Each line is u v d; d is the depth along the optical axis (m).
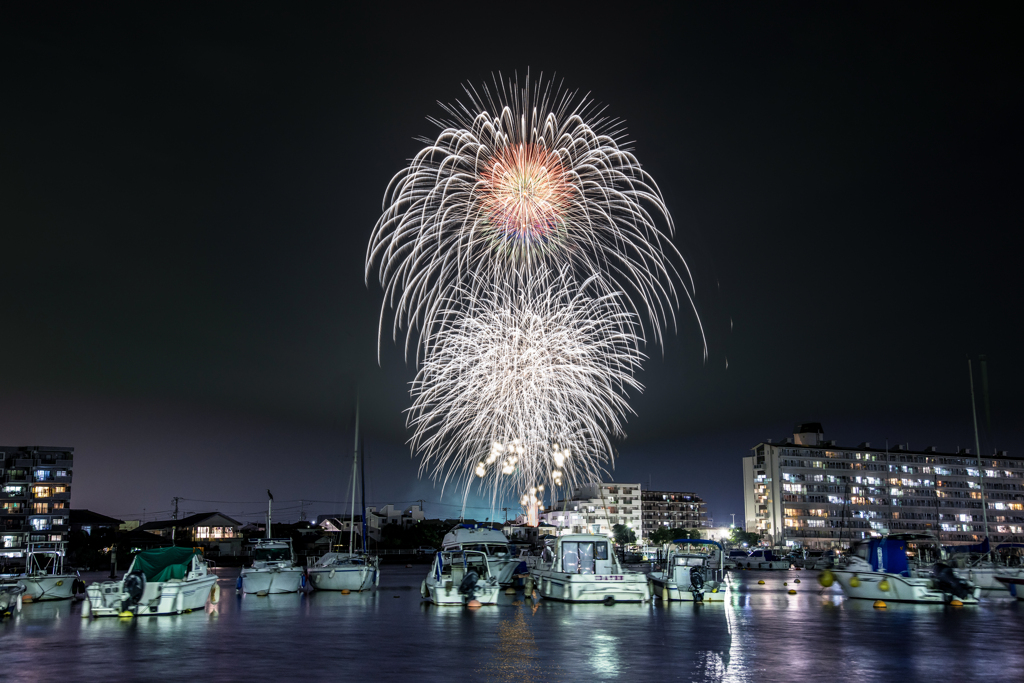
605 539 43.09
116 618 35.22
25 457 123.81
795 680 19.97
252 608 39.97
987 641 27.06
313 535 152.12
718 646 25.70
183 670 21.42
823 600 44.91
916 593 41.94
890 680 20.06
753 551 98.38
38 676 20.62
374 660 22.94
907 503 183.25
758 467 180.88
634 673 20.88
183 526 144.38
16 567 98.19
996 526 189.88
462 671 21.14
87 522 153.12
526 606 39.75
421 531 146.62
